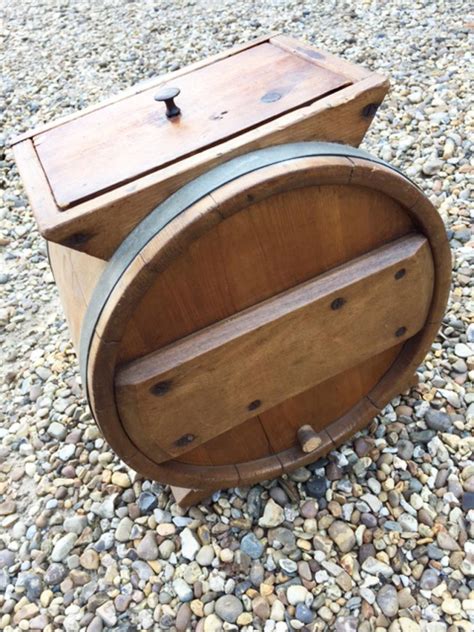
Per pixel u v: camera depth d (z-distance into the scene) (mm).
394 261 1541
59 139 1593
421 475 1958
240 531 1906
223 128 1430
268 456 1912
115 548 1942
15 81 4949
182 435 1576
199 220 1240
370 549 1806
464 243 2736
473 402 2129
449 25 4262
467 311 2443
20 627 1795
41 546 1985
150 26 5375
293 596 1730
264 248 1413
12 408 2494
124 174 1347
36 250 3328
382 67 3949
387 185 1417
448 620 1646
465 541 1788
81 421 2350
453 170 3121
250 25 4941
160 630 1732
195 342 1442
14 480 2217
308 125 1391
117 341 1329
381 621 1662
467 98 3543
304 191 1368
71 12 6066
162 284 1351
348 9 4781
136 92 1735
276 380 1607
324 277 1525
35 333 2842
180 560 1877
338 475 1986
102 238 1307
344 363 1699
